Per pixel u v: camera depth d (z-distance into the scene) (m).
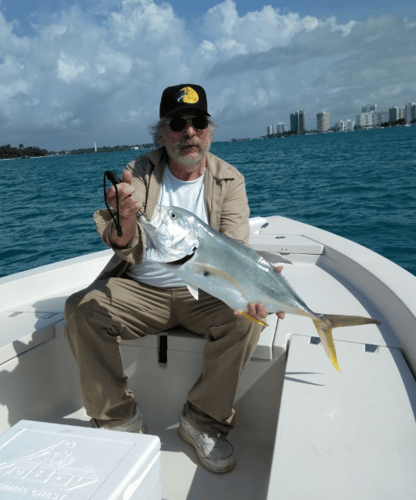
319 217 8.71
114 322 1.77
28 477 0.97
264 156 36.25
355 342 1.85
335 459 1.23
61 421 2.04
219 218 1.96
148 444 1.07
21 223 10.07
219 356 1.70
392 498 1.10
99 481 0.95
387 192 11.17
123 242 1.65
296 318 2.07
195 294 1.60
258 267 1.60
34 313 2.21
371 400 1.47
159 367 2.02
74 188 18.48
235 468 1.75
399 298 1.93
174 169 1.99
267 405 1.90
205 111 1.85
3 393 1.83
